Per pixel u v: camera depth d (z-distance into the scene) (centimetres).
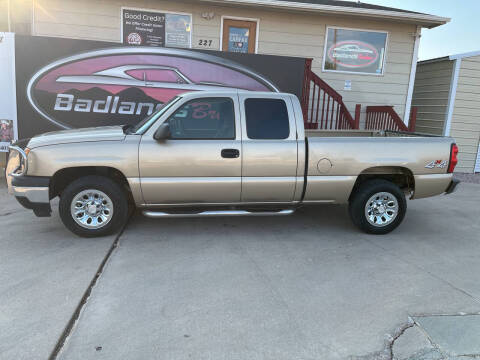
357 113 812
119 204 439
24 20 866
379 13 914
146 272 360
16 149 434
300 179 454
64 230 472
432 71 1146
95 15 876
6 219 515
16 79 688
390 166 473
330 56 984
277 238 468
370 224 482
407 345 259
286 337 265
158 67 730
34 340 253
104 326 271
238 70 752
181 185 434
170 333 265
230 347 252
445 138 483
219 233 480
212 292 325
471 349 255
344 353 249
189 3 894
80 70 707
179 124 438
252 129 445
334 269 379
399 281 356
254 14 927
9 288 322
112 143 420
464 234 505
